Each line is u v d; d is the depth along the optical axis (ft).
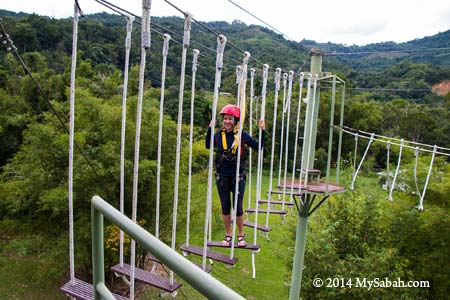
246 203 49.90
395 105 97.40
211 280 2.68
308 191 21.66
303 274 27.78
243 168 13.20
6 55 61.16
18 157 40.40
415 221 36.09
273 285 38.96
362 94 112.16
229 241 13.25
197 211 38.96
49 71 55.98
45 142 35.01
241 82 13.20
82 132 34.83
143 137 35.65
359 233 31.63
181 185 37.11
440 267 34.47
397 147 63.67
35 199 36.91
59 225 37.60
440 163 46.47
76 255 34.19
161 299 35.12
